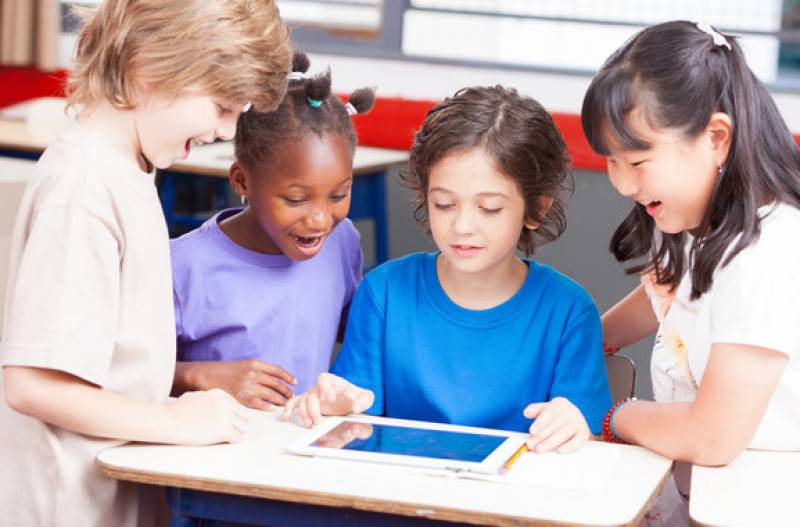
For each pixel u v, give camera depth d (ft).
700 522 4.10
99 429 4.72
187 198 12.68
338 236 6.64
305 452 4.67
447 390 5.84
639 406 5.15
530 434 4.95
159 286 5.02
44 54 17.62
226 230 6.30
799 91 14.65
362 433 4.97
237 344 6.25
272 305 6.25
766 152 4.93
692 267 5.25
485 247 5.54
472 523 4.10
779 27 16.33
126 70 4.68
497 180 5.44
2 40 17.49
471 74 15.67
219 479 4.34
